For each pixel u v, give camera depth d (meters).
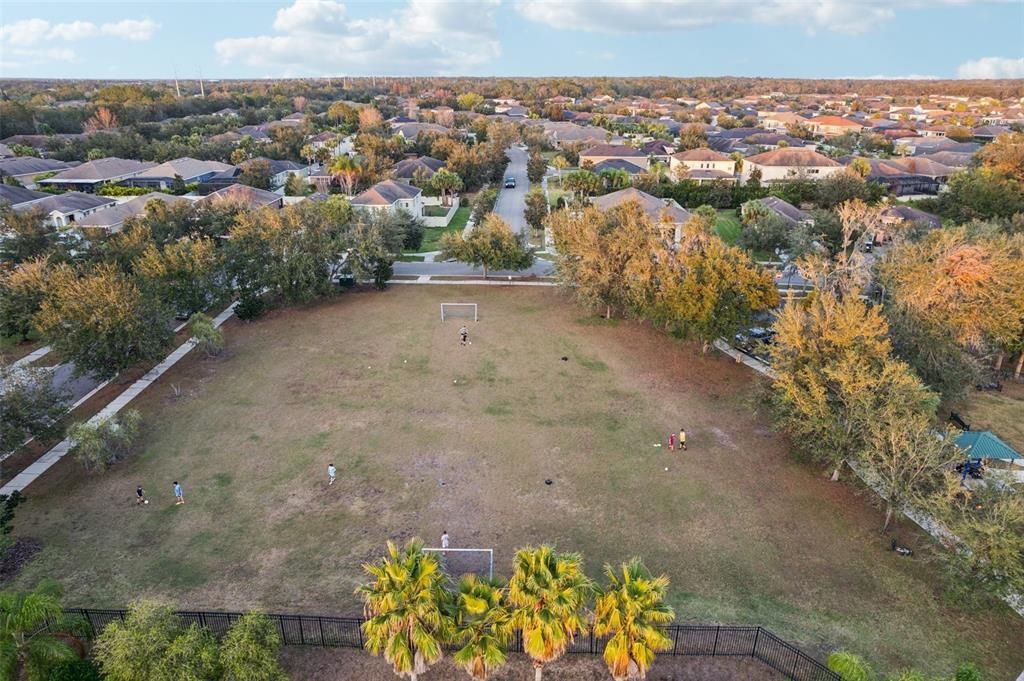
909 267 42.09
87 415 39.41
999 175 85.50
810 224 76.81
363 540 28.94
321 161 132.62
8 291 48.59
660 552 28.23
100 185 101.38
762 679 21.91
